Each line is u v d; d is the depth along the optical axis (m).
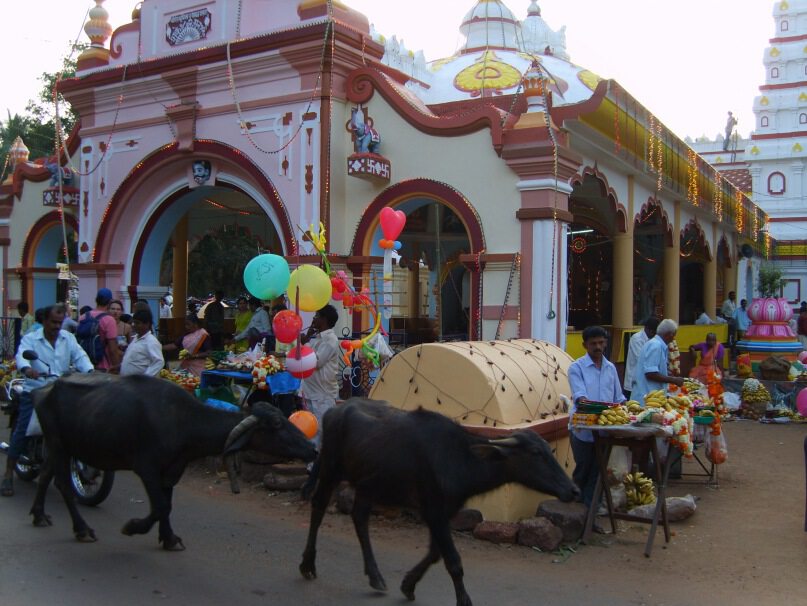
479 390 7.17
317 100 12.16
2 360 15.54
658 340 8.59
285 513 7.50
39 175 17.61
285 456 5.84
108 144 14.79
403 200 12.02
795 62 32.25
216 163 13.66
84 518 7.20
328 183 12.08
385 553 6.34
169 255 31.69
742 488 8.81
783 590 5.60
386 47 14.91
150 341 8.32
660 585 5.67
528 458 5.05
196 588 5.45
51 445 6.51
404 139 11.95
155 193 14.62
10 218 18.50
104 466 6.33
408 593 5.28
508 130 11.05
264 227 20.78
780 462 10.27
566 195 11.36
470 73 15.83
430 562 5.22
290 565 6.00
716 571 5.99
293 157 12.40
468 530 6.84
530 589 5.55
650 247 23.02
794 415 14.03
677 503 7.38
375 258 12.23
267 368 8.60
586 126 11.87
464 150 11.45
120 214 14.64
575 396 6.91
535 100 11.07
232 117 13.14
